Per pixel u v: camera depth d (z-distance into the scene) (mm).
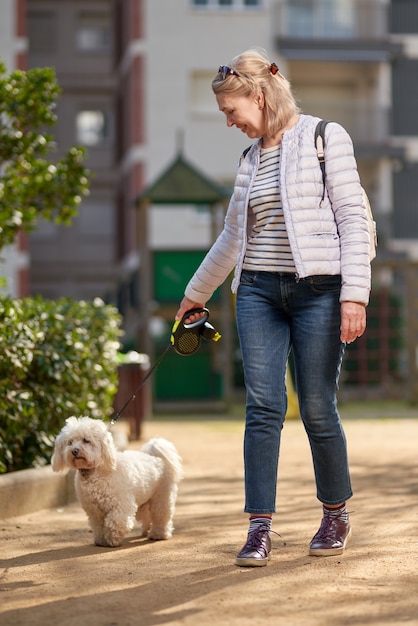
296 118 6191
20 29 33844
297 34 37219
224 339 22312
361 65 37938
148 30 35406
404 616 4871
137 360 17000
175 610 5070
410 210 37688
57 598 5406
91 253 46000
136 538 7305
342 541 6344
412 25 37688
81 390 10531
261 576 5762
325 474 6281
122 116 39656
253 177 6188
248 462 6152
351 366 28188
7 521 8062
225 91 6082
